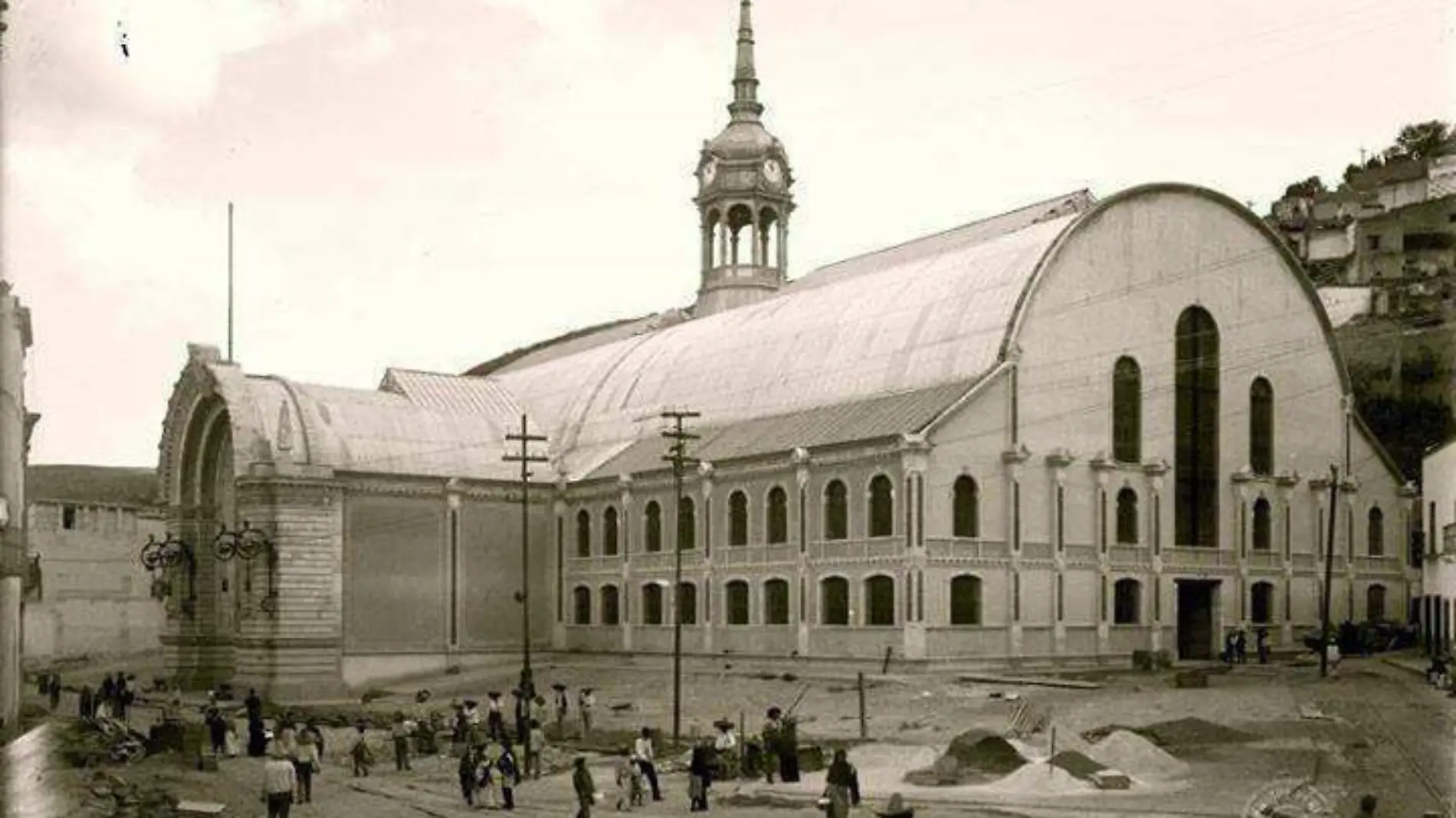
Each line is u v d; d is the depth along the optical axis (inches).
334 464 3467.0
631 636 3506.4
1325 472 3410.4
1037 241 3144.7
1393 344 4687.5
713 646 3250.5
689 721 2541.8
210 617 3688.5
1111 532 3036.4
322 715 2918.3
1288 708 2188.7
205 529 3698.3
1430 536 2918.3
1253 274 3331.7
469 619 3631.9
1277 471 3316.9
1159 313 3176.7
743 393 3631.9
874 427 2967.5
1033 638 2910.9
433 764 2256.4
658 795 1749.5
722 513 3260.3
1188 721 2014.0
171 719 2345.0
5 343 1560.0
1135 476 3090.6
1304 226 6003.9
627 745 2281.0
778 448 3157.0
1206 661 3129.9
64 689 3408.0
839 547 2938.0
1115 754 1766.7
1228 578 3196.4
